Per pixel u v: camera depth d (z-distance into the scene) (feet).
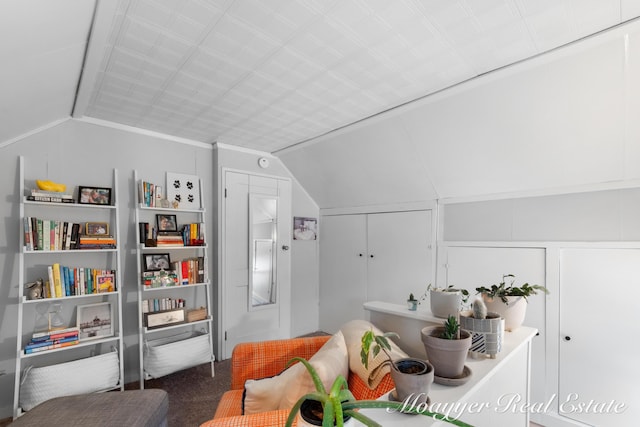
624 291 6.66
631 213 6.67
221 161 10.93
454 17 4.72
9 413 7.32
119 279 8.30
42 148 7.94
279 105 7.92
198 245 9.83
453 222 9.55
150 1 4.37
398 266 10.87
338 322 12.83
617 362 6.68
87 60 5.75
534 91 6.34
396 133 8.89
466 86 6.75
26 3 3.37
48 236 7.50
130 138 9.34
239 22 4.86
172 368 8.54
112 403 5.16
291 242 12.78
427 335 3.67
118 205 8.95
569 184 7.45
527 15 4.65
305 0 4.39
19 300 6.95
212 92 7.22
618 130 6.15
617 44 5.10
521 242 8.16
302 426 2.49
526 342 4.81
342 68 6.19
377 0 4.39
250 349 5.97
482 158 8.14
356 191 11.81
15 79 4.99
